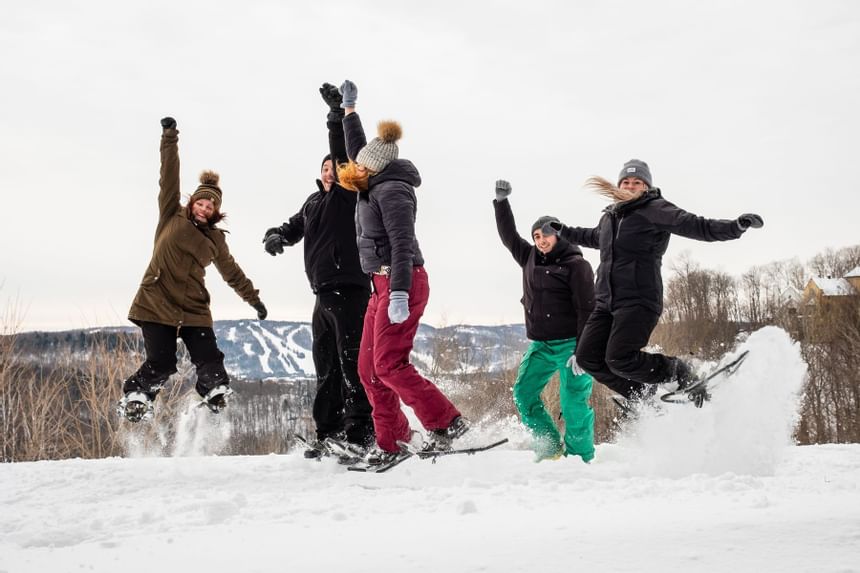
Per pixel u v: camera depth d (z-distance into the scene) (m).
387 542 2.45
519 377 5.69
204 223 5.17
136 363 17.56
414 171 4.48
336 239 5.08
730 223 4.41
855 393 32.94
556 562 2.06
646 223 4.71
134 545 2.76
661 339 42.06
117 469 4.88
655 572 1.96
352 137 4.93
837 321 37.34
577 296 5.44
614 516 2.70
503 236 6.03
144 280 5.02
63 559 2.55
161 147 5.14
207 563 2.33
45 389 17.00
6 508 3.72
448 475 4.36
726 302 53.62
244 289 5.40
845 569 1.90
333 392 5.27
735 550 2.07
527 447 6.07
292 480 4.37
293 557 2.33
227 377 5.13
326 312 5.09
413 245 4.36
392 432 4.54
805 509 2.52
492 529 2.56
